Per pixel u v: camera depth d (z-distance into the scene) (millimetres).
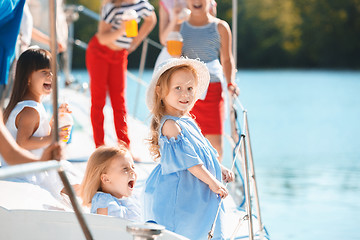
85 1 48906
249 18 61812
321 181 13266
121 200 4699
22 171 2428
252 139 19969
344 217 10125
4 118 4781
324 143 19312
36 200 4266
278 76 50594
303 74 54156
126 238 3422
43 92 4848
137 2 7445
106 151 4688
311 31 62281
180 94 4668
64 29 8203
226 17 57625
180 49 6535
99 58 7160
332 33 62219
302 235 9008
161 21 7637
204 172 4387
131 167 4730
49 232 3486
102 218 3479
